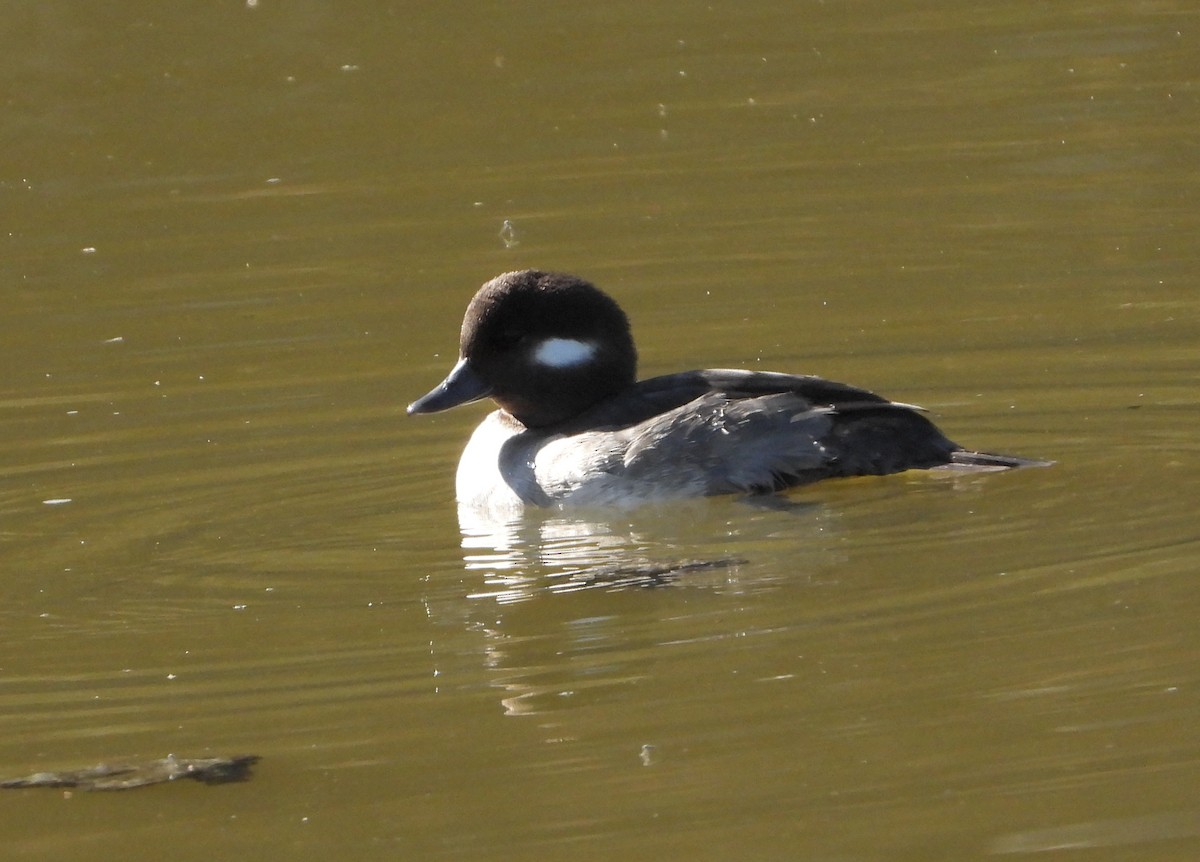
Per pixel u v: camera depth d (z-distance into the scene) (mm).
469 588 9938
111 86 23000
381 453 12984
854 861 6762
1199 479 11000
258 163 21156
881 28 24344
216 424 13750
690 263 17609
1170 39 23406
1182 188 18766
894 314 15789
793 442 11070
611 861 6863
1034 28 24094
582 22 24531
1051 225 18047
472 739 7926
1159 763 7328
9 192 20625
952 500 10820
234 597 10023
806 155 20578
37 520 11664
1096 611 8859
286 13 24500
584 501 11352
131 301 17172
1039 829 6906
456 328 15984
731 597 9430
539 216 19234
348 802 7441
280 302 17000
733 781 7391
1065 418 12766
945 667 8328
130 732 8227
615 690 8328
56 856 7160
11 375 15227
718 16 24734
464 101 22625
